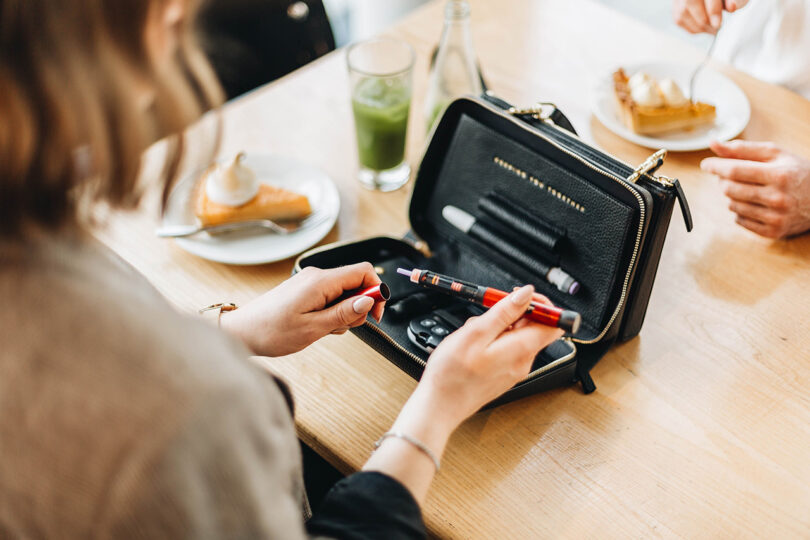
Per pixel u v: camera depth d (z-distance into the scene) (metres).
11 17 0.29
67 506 0.35
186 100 0.37
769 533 0.61
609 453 0.68
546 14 1.27
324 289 0.67
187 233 0.90
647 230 0.69
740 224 0.89
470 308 0.77
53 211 0.34
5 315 0.33
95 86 0.32
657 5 2.39
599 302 0.73
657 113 1.01
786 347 0.77
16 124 0.30
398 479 0.50
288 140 1.07
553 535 0.62
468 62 0.98
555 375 0.70
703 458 0.67
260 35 1.48
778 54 1.19
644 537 0.61
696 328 0.79
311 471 0.90
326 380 0.75
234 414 0.35
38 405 0.33
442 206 0.87
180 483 0.33
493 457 0.68
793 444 0.68
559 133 0.77
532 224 0.77
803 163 0.85
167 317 0.36
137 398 0.33
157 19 0.34
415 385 0.75
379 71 1.08
